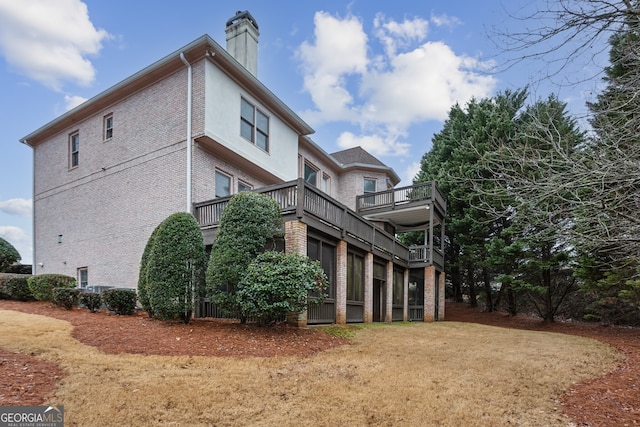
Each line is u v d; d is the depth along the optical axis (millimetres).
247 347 6973
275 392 4672
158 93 12539
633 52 4312
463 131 22750
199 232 9266
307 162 18578
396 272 17172
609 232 4805
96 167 14047
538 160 4926
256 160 13547
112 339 6730
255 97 13773
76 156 15008
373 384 5203
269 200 9383
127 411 3818
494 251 18594
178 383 4715
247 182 13750
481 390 5168
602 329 15852
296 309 8594
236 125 12711
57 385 4348
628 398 5223
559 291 19172
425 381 5453
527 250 17734
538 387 5469
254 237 8852
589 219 4777
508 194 5562
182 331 7766
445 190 21719
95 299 10102
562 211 4879
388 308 15375
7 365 4855
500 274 19891
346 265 12109
